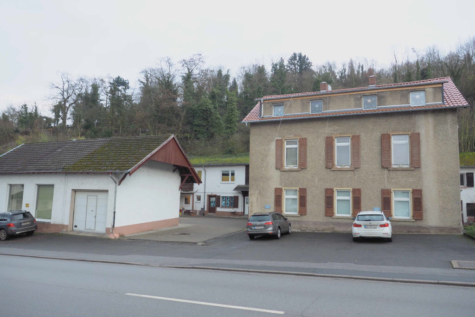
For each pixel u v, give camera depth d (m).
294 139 23.97
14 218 19.34
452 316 6.16
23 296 7.59
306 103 23.88
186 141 62.66
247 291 8.14
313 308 6.70
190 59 65.19
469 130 41.88
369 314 6.30
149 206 23.92
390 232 16.78
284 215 23.31
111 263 12.89
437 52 63.59
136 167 20.70
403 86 21.44
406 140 21.25
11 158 25.73
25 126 65.88
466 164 36.09
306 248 15.88
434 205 20.12
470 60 54.56
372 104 22.19
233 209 43.00
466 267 10.78
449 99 20.80
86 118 64.31
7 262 12.82
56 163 23.28
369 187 21.56
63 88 62.41
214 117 63.22
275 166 24.03
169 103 61.41
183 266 11.95
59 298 7.42
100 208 21.20
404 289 8.37
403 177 20.88
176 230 24.33
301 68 85.75
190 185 45.47
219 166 44.34
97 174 21.06
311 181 23.00
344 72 77.81
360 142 22.08
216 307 6.76
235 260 13.06
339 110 22.91
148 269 11.52
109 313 6.38
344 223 21.95
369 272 10.44
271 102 24.86
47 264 12.41
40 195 22.83
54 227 21.78
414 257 12.92
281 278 9.88
